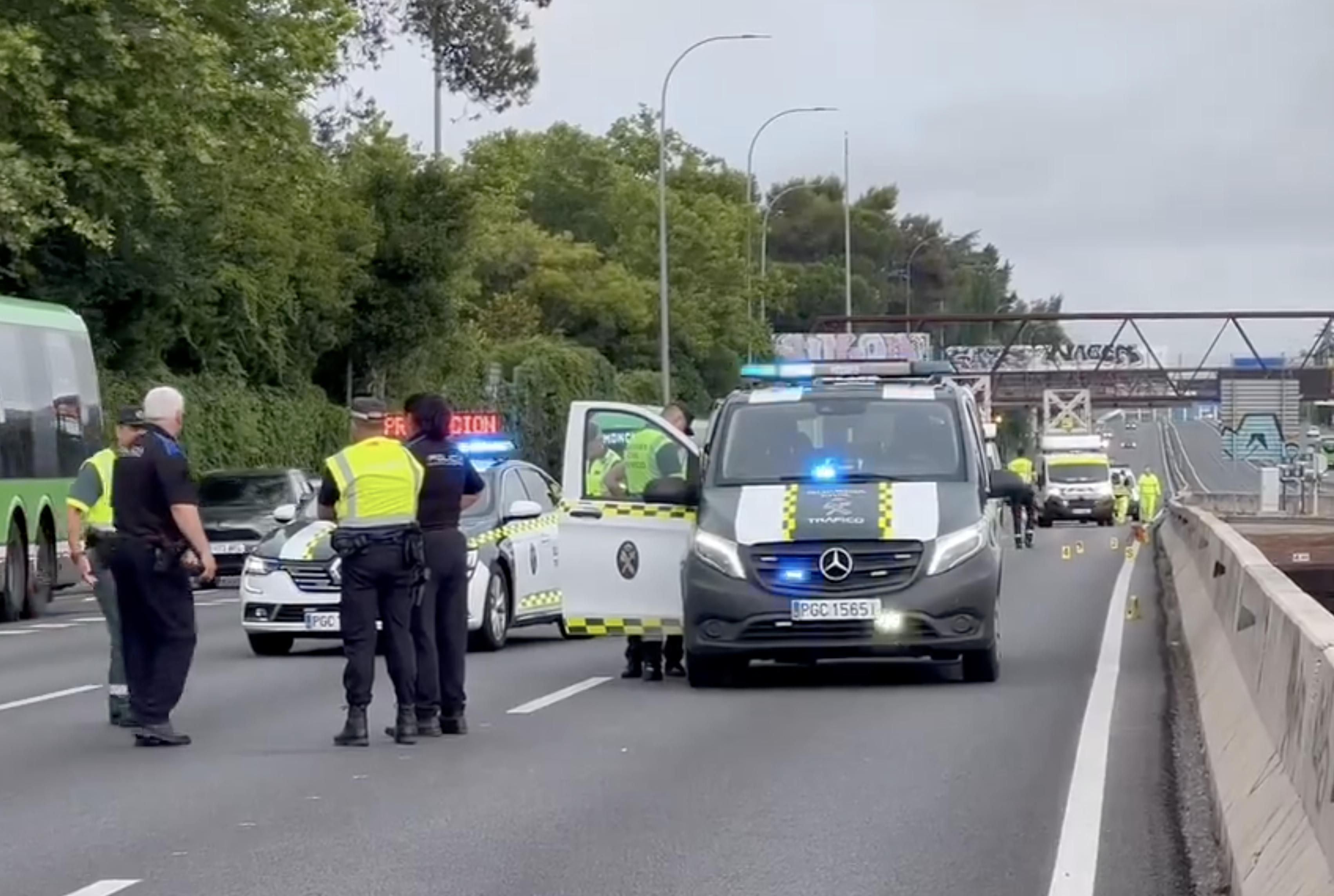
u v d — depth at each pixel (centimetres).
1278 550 5941
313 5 5347
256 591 2712
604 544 2328
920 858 1301
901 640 2161
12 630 3525
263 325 6950
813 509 2202
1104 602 3688
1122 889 1206
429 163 7931
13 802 1551
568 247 11256
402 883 1236
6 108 4603
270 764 1736
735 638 2177
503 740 1862
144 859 1323
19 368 3875
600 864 1288
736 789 1569
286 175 6325
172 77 4850
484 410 8719
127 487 1866
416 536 1844
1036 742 1809
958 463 2295
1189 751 1748
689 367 11450
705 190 12912
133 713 1872
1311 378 12519
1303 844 994
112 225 5238
